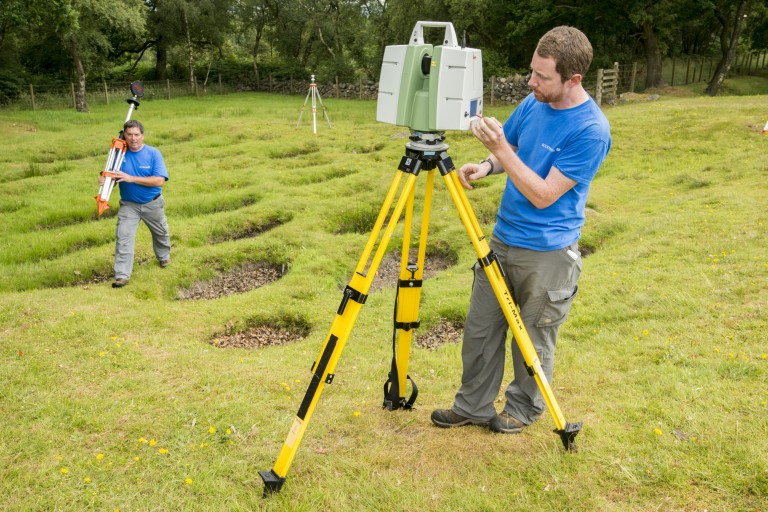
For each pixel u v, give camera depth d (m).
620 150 14.62
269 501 3.05
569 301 3.21
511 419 3.50
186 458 3.49
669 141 14.81
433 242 9.34
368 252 2.98
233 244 8.99
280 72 40.34
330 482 3.19
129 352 5.12
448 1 28.64
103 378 4.60
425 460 3.34
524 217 3.10
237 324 6.46
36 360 4.84
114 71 44.16
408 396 4.46
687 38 40.56
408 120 2.96
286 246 9.09
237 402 4.20
